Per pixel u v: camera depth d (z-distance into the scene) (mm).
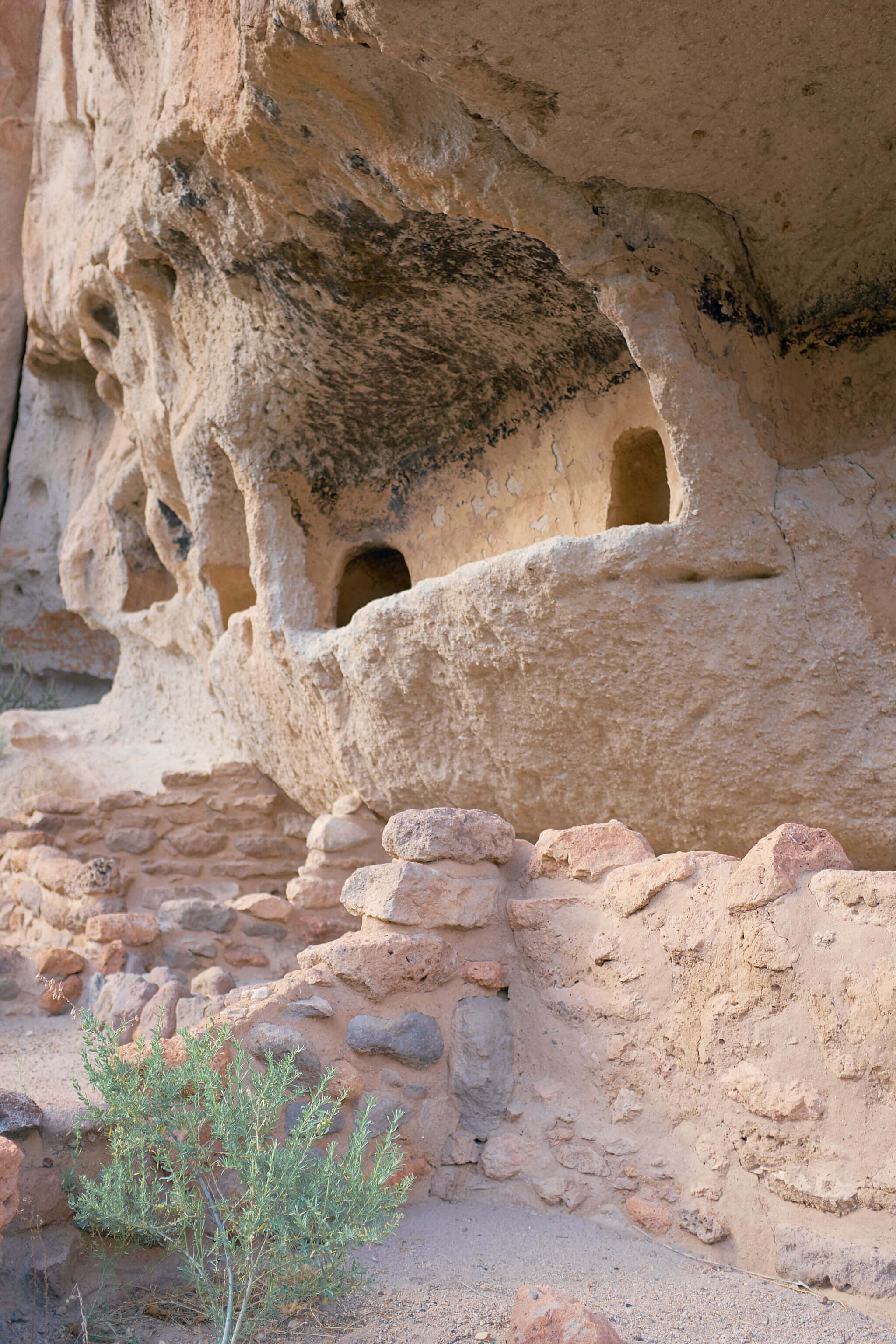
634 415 4129
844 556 3285
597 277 3344
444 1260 2027
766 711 3398
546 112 2988
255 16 3166
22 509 11125
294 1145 1906
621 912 2326
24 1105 1903
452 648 3951
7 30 10430
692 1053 2143
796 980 1990
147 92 4516
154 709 8203
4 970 4262
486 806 4398
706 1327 1746
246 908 4535
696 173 3219
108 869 4742
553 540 3467
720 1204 2035
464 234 3855
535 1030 2432
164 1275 1939
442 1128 2385
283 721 5527
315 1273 1799
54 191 8562
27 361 10102
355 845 4863
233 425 5191
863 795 3318
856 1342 1696
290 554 5375
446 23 2725
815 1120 1925
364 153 3439
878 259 3412
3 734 7473
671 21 2725
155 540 7090
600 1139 2236
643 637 3455
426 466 5270
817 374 3654
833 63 2883
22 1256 1828
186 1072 1964
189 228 4473
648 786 3762
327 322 4566
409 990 2416
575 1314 1609
